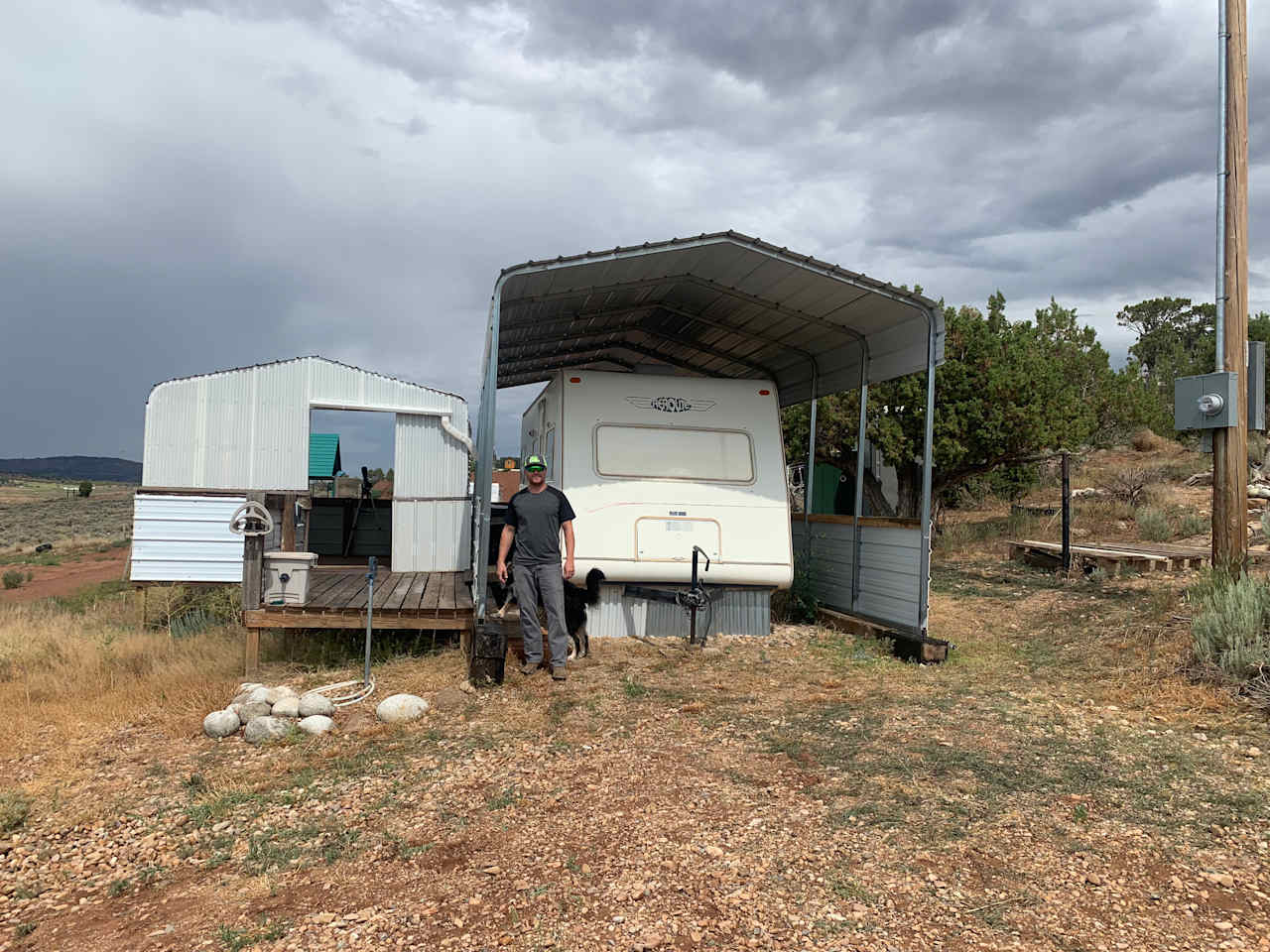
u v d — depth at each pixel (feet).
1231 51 25.30
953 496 69.00
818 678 23.04
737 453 30.04
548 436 31.68
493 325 24.09
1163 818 13.26
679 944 10.16
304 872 12.49
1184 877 11.46
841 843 12.75
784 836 13.03
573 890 11.55
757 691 21.81
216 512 35.32
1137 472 65.87
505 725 19.19
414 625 25.36
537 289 26.09
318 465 53.93
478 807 14.58
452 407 37.88
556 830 13.53
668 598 27.12
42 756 18.30
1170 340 149.79
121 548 120.78
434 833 13.60
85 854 13.42
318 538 44.16
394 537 37.47
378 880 12.12
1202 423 25.72
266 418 36.42
